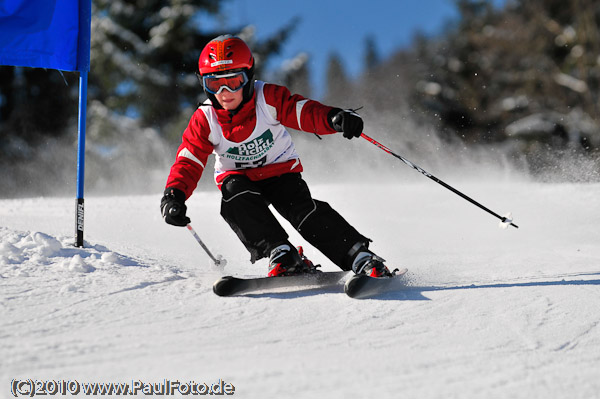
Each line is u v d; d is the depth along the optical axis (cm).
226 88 855
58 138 6156
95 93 6600
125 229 1489
